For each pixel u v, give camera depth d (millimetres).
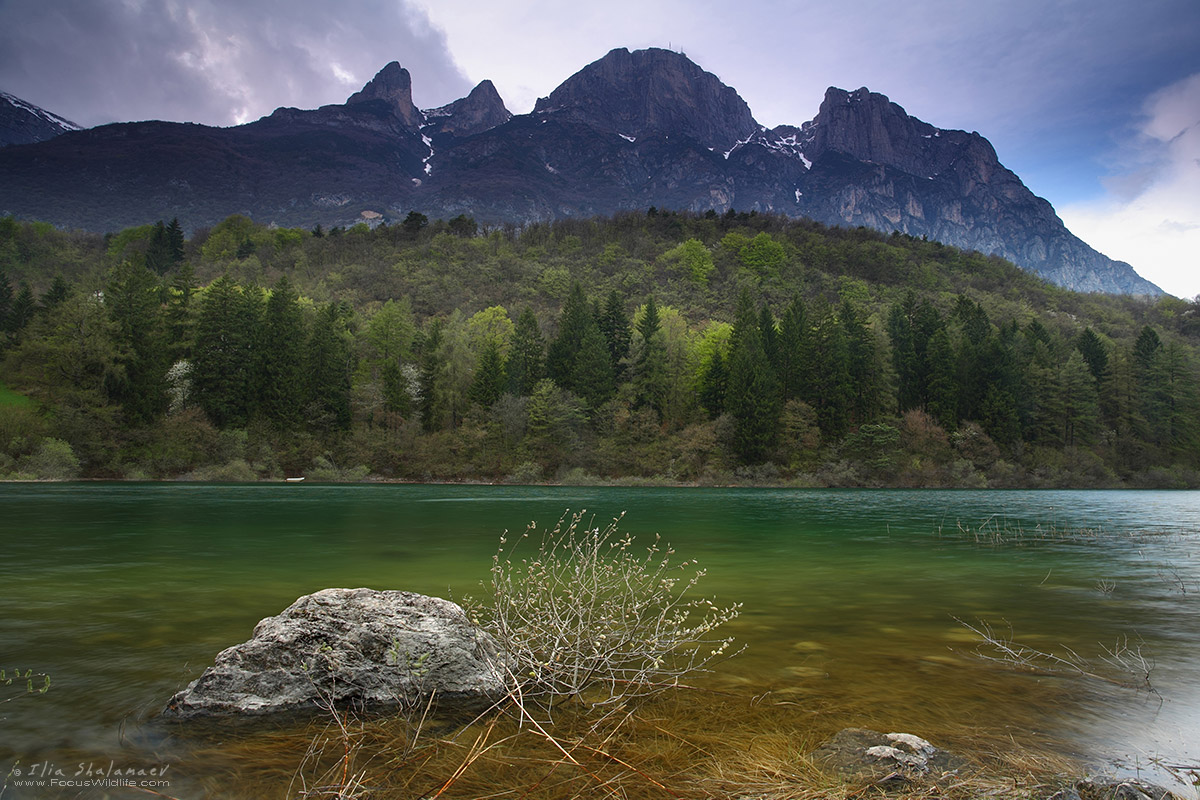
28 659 6449
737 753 4359
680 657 6797
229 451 63531
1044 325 108750
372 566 13359
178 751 4277
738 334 83688
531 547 16875
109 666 6211
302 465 68500
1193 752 4504
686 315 122188
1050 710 5316
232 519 24156
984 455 76688
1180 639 7789
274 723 4816
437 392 80438
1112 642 7613
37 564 13258
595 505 35875
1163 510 34656
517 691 5430
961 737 4727
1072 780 4004
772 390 77062
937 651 7109
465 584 11156
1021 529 23312
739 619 8695
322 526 22125
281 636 5398
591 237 172000
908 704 5398
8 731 4582
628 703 5344
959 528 23234
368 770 4031
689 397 85188
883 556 15836
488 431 74312
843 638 7680
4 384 63281
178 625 8008
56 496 35125
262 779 3889
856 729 4695
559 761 4207
